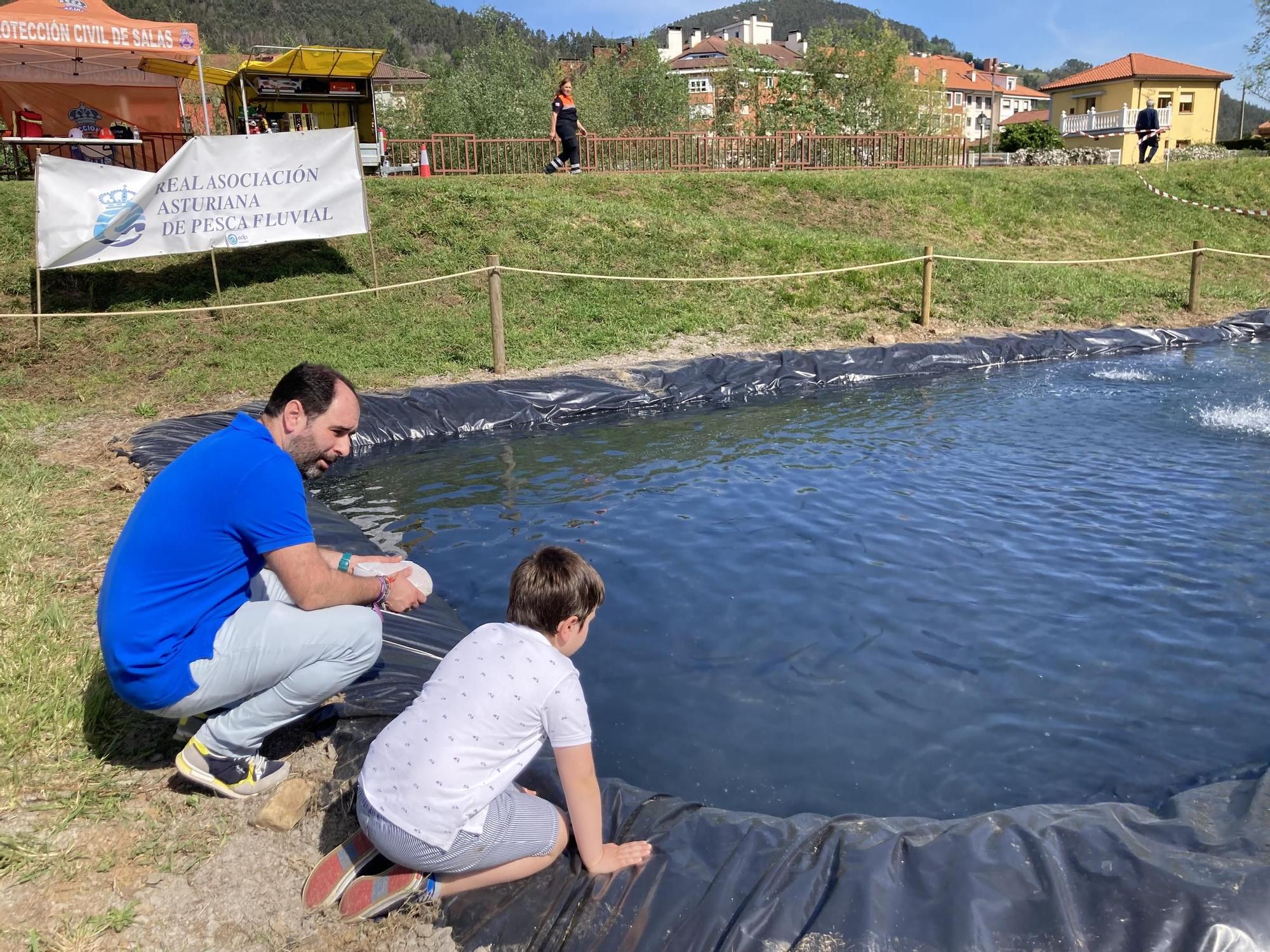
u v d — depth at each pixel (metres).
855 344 12.57
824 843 3.00
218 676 2.99
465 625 5.04
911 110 43.22
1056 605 5.20
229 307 10.00
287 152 11.53
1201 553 5.87
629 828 3.13
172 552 2.89
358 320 11.93
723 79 40.31
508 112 30.12
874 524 6.51
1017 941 2.59
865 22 41.03
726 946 2.58
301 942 2.65
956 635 4.87
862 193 19.38
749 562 5.87
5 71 17.45
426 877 2.73
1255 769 3.71
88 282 11.84
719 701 4.29
